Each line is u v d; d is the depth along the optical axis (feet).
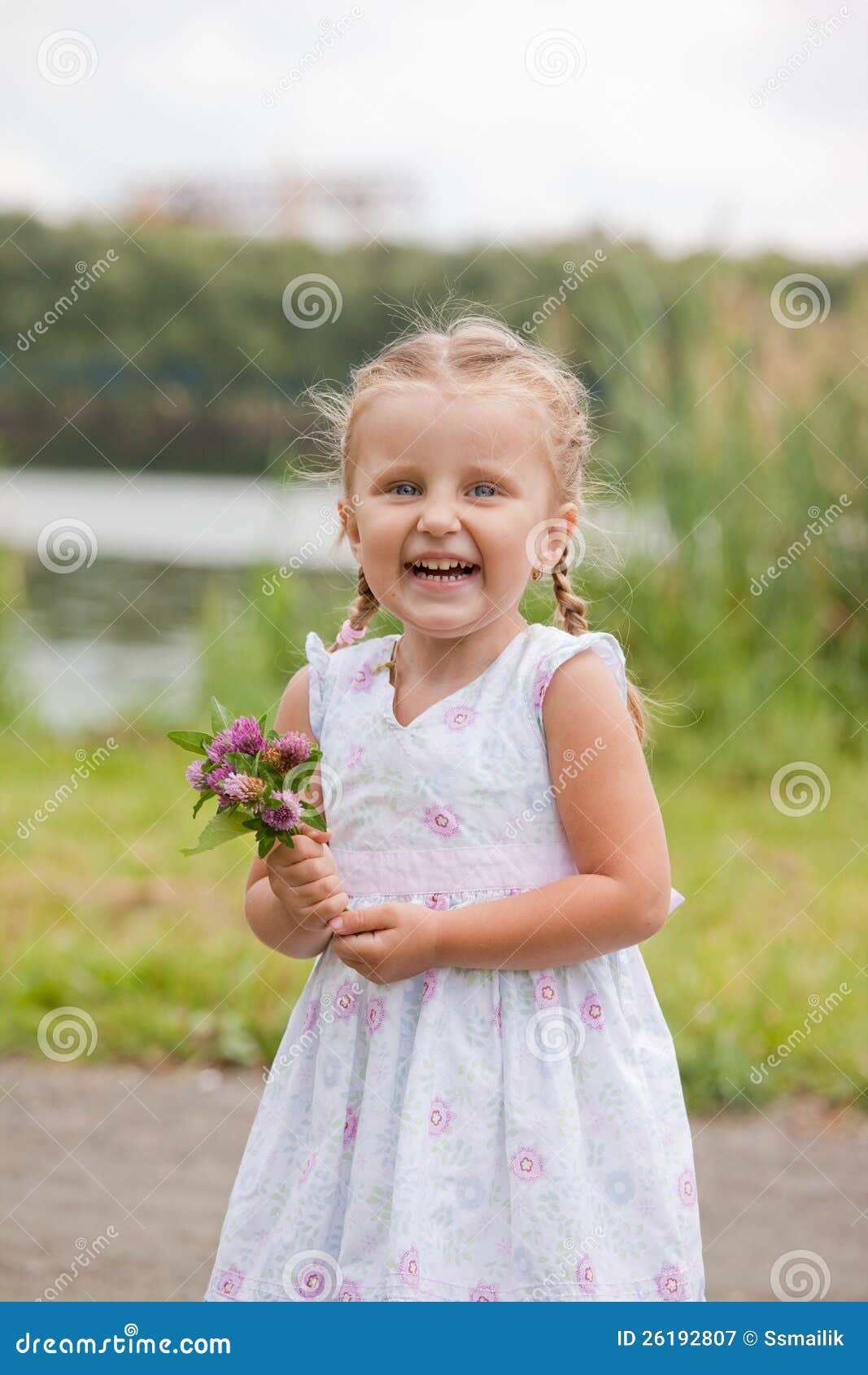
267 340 75.66
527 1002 7.97
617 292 30.25
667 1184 7.95
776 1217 12.84
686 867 21.02
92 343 76.59
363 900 8.32
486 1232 7.75
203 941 18.83
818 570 28.02
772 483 28.32
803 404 29.22
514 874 8.10
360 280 74.33
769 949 18.10
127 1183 13.44
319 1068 8.23
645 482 28.04
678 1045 15.93
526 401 8.30
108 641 36.78
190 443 72.54
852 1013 16.65
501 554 8.07
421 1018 7.94
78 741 29.35
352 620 9.34
